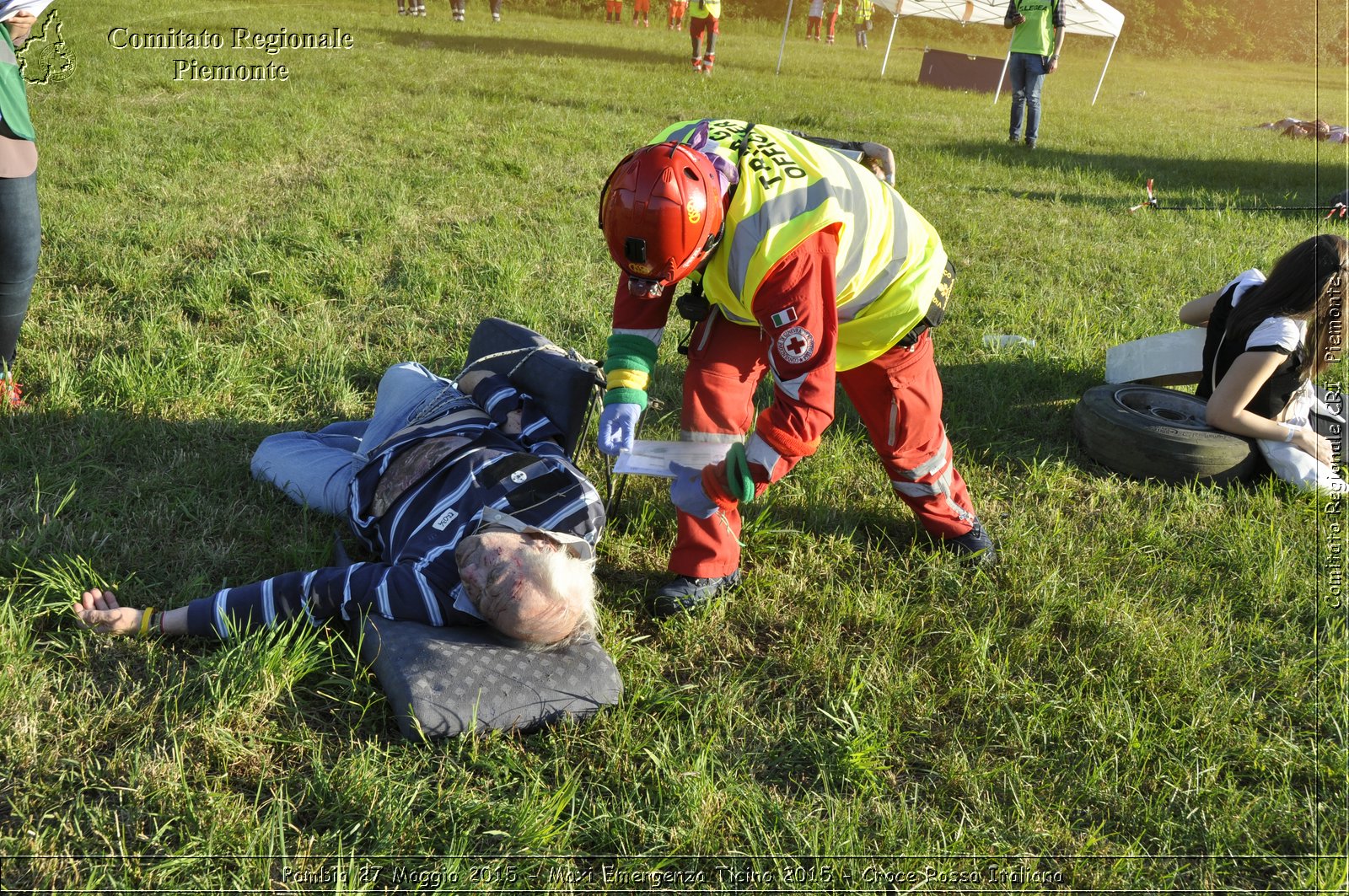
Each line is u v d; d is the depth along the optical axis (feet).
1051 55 36.42
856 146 10.61
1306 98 72.38
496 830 7.84
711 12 49.96
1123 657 10.26
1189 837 8.37
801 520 12.49
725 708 9.30
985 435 15.07
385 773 8.28
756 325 9.40
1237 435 13.76
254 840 7.52
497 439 10.28
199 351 14.57
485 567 8.61
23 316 12.69
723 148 8.72
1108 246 24.49
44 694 8.60
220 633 9.17
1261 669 10.23
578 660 9.04
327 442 12.21
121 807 7.73
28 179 12.00
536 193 24.79
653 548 11.71
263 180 23.90
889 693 9.61
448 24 60.34
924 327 10.16
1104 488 13.67
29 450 11.96
